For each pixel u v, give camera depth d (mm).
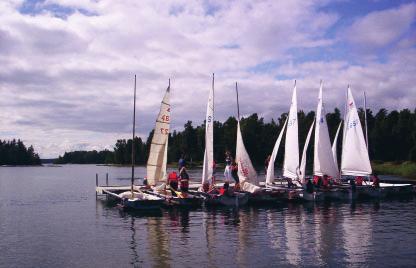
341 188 42062
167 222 28625
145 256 19703
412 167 84750
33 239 23781
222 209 34812
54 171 148625
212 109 39719
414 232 24828
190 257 19438
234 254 19906
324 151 43906
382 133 119500
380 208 35375
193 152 159000
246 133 135250
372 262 18516
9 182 77938
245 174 39531
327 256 19469
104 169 172125
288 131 43500
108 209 35750
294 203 38688
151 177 40969
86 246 21875
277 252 20203
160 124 40812
